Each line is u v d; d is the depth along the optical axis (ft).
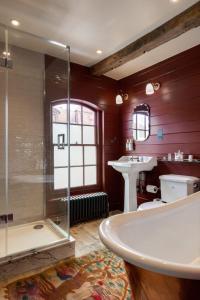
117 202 12.48
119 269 6.44
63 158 8.98
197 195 6.76
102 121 12.04
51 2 6.27
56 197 9.00
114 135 12.37
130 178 10.07
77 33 7.96
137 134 11.43
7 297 5.28
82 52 9.46
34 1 6.24
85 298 5.22
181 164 9.33
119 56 9.20
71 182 11.18
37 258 6.50
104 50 9.26
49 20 7.18
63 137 9.25
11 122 8.94
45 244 6.95
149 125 10.77
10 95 8.91
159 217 5.49
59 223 8.52
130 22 7.23
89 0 6.18
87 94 11.14
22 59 9.14
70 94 10.47
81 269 6.44
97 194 11.16
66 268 6.51
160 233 5.44
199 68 8.63
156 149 10.43
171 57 9.68
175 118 9.53
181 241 5.98
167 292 2.72
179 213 6.05
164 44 8.54
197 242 6.44
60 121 9.65
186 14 6.54
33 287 5.65
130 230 4.68
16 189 9.02
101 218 11.10
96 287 5.61
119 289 5.52
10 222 8.80
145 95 10.96
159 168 10.27
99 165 12.11
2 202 8.66
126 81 12.07
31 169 9.41
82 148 11.55
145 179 10.96
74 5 6.40
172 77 9.66
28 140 9.34
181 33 7.18
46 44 8.78
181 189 8.54
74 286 5.67
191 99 8.91
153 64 10.47
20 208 9.10
